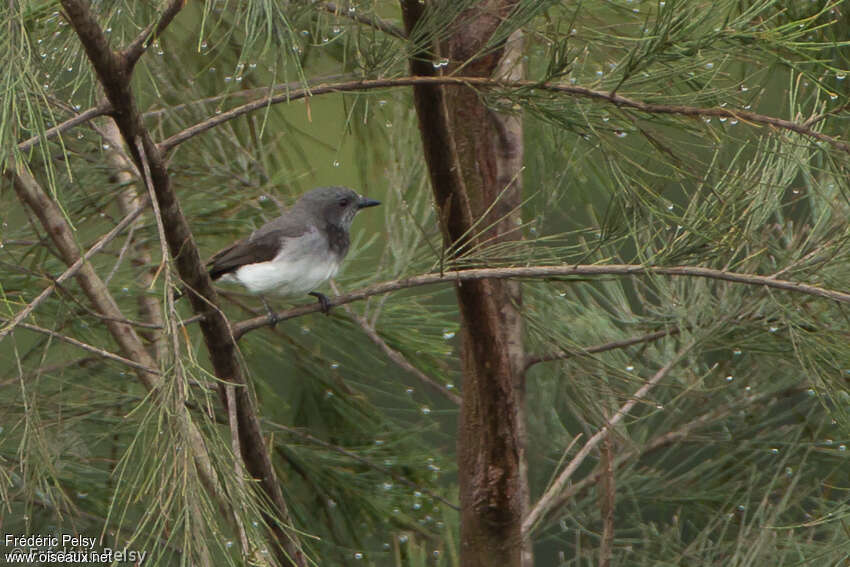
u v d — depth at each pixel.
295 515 8.91
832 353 5.60
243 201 9.34
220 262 8.90
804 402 8.34
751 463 8.40
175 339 4.09
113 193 8.19
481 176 7.32
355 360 9.34
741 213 5.65
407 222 8.66
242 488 4.12
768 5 5.09
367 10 5.74
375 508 9.03
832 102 5.81
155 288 8.31
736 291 6.81
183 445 3.94
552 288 7.86
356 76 5.79
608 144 5.41
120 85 4.86
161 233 4.46
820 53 6.44
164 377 4.09
